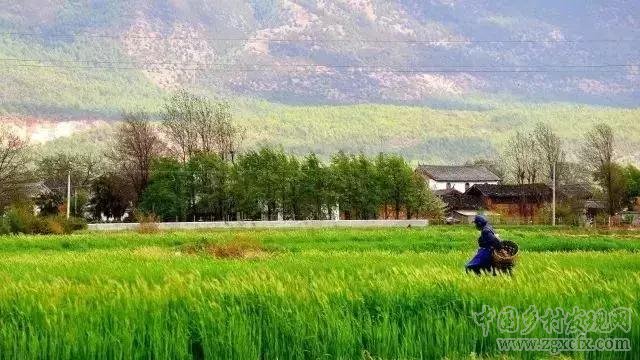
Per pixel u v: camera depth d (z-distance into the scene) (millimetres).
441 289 29562
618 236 109812
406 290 29438
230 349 25656
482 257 39219
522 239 92875
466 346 26750
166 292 29891
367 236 100625
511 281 31562
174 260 56031
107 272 44000
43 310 26891
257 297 28734
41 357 25031
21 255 66750
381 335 26391
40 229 123688
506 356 26453
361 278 34344
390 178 196625
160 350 25422
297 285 31391
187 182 185375
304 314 26859
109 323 26547
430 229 136750
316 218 191125
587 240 90312
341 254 65000
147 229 127438
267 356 26312
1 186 158875
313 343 26094
